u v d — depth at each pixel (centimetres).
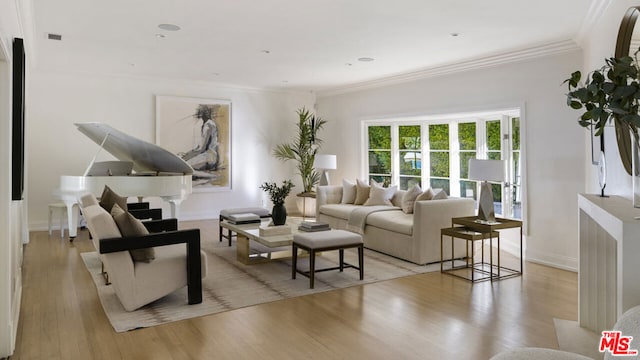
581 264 308
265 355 269
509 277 445
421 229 489
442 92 634
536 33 450
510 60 536
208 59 590
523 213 526
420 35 461
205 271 375
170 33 461
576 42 463
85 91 696
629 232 189
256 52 543
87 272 451
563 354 172
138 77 728
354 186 701
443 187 701
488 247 596
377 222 556
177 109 770
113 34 466
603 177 295
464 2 363
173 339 292
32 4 372
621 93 219
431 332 304
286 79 746
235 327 313
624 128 264
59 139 679
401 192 636
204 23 425
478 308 352
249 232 477
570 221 478
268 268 475
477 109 583
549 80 497
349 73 683
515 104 534
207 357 266
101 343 285
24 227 577
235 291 394
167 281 353
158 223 427
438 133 705
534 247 517
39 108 664
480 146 636
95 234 336
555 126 492
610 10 342
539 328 310
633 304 188
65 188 578
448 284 419
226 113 822
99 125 483
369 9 379
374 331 306
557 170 490
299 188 920
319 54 554
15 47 304
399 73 678
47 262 489
